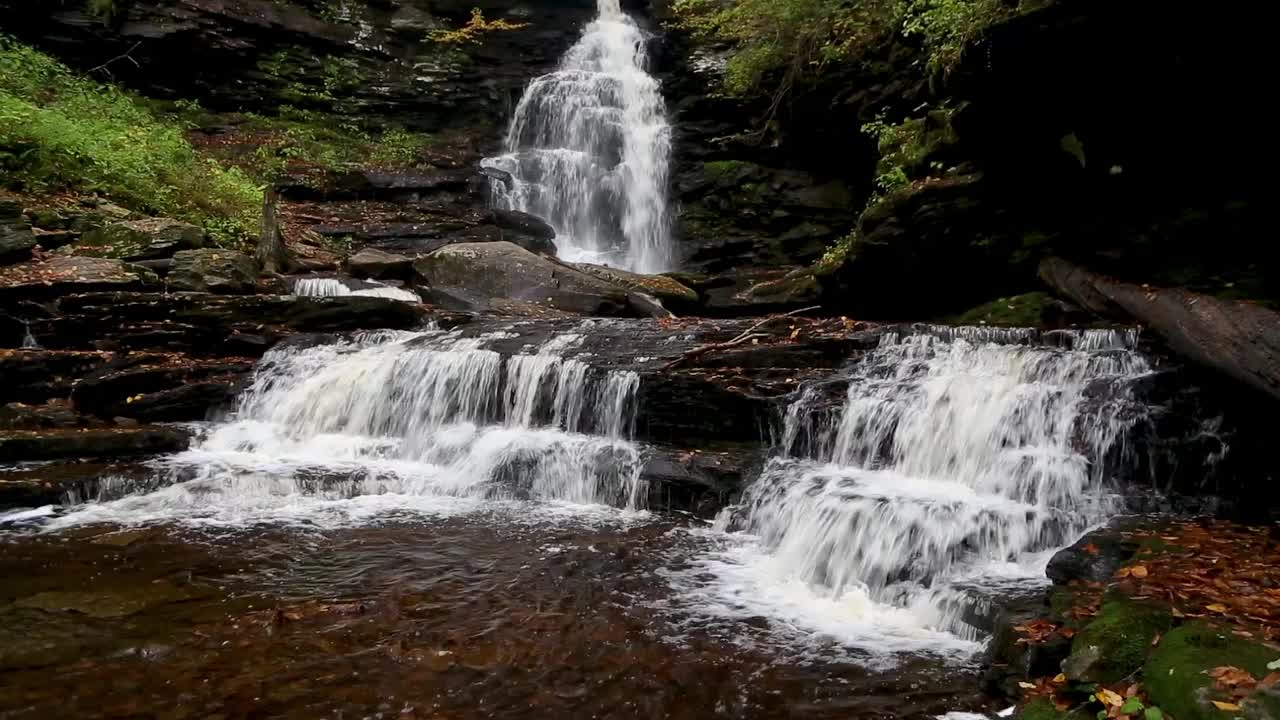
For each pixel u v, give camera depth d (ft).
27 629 17.21
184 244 43.09
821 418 27.09
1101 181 34.76
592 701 14.83
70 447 28.89
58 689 14.83
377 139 70.79
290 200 60.13
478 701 14.73
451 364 33.42
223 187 52.70
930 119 44.57
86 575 20.25
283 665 15.85
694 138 71.92
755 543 23.63
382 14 77.10
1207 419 23.11
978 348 28.07
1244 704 11.14
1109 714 12.29
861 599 19.67
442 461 30.48
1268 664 12.02
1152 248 33.09
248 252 48.06
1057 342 28.35
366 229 57.21
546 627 17.80
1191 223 31.94
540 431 31.22
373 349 35.47
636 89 76.02
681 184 70.33
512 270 46.60
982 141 36.99
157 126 55.31
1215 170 31.55
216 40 65.16
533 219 64.39
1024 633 15.52
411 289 47.70
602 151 75.66
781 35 62.03
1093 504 21.35
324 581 20.18
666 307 50.80
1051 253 37.52
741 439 28.78
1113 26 27.84
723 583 20.68
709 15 70.69
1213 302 25.86
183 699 14.57
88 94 55.21
